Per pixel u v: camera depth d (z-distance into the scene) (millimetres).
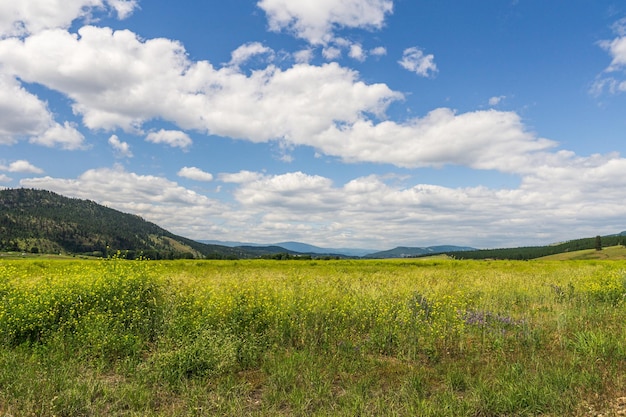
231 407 5273
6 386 5770
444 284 16844
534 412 5133
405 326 9070
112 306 9703
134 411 5273
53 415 4965
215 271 27578
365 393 5816
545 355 7500
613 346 7562
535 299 13383
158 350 7457
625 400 5301
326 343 8320
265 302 10000
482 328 9383
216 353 6980
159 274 12117
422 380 6355
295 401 5500
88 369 6840
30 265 23250
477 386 5906
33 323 8438
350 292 12477
